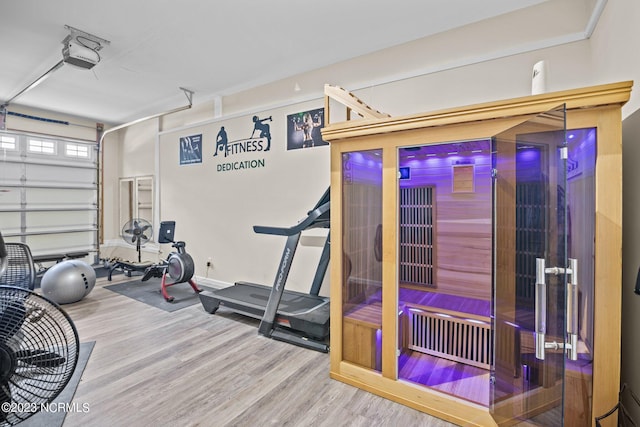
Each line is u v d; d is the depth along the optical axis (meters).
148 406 2.07
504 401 1.80
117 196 7.25
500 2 2.65
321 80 3.93
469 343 2.48
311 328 2.96
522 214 1.64
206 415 1.99
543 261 1.46
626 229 1.79
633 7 1.69
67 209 6.43
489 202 2.49
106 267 6.00
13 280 2.44
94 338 3.12
